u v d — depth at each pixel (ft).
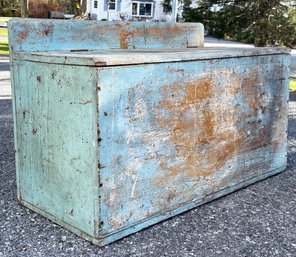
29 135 7.71
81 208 6.89
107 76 6.35
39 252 6.51
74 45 8.60
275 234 7.32
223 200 8.86
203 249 6.72
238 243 6.95
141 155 7.11
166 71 7.29
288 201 8.89
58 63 6.74
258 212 8.26
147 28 10.11
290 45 29.27
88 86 6.34
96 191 6.55
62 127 6.93
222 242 6.97
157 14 93.09
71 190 7.02
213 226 7.57
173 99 7.52
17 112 7.91
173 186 7.82
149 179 7.33
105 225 6.72
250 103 9.38
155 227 7.49
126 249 6.68
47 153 7.37
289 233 7.38
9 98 20.39
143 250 6.65
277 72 10.09
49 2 81.56
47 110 7.18
